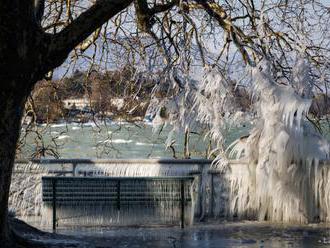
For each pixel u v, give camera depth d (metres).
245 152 13.93
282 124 13.76
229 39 15.81
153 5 16.70
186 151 17.62
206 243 11.13
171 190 13.05
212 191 13.90
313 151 13.64
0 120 8.72
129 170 13.98
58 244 9.99
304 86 14.66
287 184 13.62
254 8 17.03
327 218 13.66
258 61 15.12
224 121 14.77
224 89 14.80
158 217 13.09
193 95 15.01
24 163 13.91
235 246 10.85
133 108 18.16
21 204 13.81
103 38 19.00
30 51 8.70
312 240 11.42
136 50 18.56
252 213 13.88
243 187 13.85
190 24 15.66
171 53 16.50
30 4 8.68
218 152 14.75
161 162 13.93
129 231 12.47
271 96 13.95
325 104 16.14
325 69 16.41
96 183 13.01
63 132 19.81
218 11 16.36
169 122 15.44
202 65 15.10
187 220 13.15
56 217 13.02
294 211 13.62
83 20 8.85
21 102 8.87
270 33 16.62
